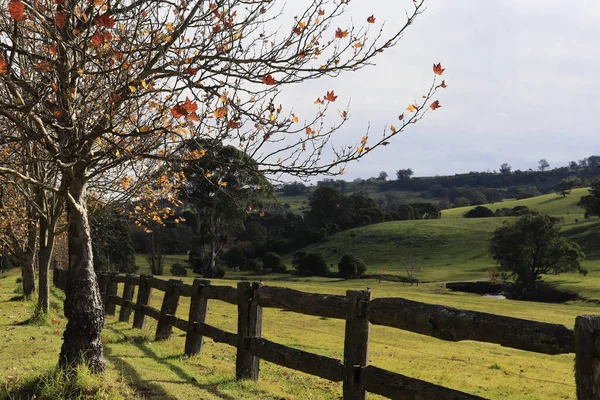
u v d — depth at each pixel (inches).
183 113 196.9
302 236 4699.8
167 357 340.5
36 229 740.7
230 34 255.4
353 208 5211.6
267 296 271.3
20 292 908.0
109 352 341.1
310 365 234.2
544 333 149.7
